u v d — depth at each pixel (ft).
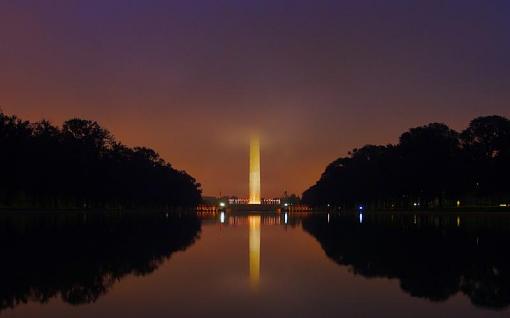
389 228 226.99
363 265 100.12
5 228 206.80
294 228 237.04
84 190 463.01
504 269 94.02
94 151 479.82
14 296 69.51
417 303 65.41
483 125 460.14
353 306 63.72
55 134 459.73
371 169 571.28
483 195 443.73
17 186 382.42
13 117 390.01
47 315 59.36
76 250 124.16
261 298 68.39
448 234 183.83
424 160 452.76
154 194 636.07
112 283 79.46
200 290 73.97
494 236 172.45
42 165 400.26
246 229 229.04
